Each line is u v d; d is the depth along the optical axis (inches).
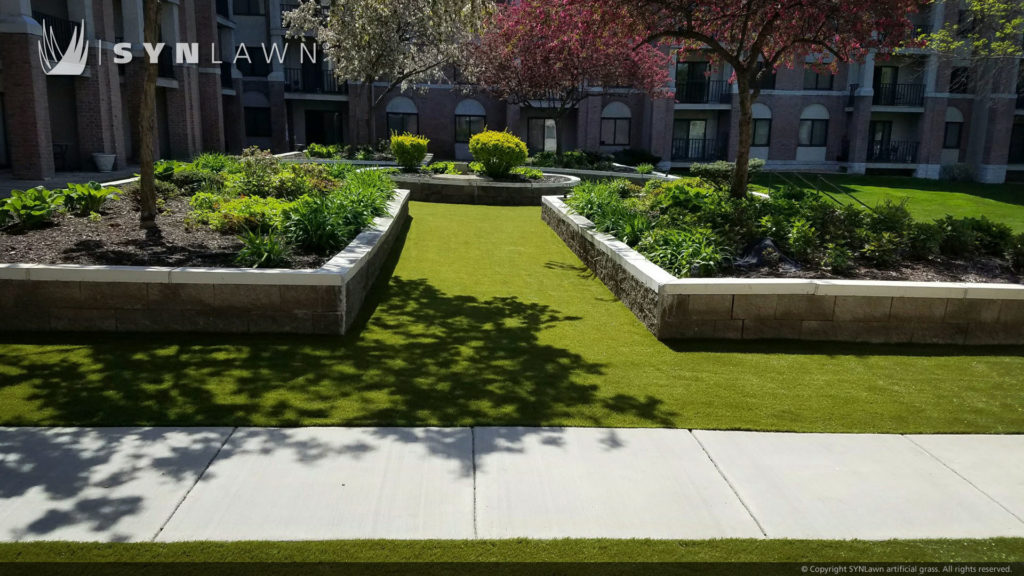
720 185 543.8
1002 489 158.7
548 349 248.7
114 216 373.1
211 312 252.5
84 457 158.1
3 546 124.3
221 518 135.6
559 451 169.2
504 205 684.1
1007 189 1186.6
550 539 132.3
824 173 1321.4
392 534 132.3
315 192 443.5
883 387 221.9
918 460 171.9
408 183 693.3
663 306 260.7
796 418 194.7
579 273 379.6
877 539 136.8
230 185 457.7
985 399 214.1
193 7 1106.1
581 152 1099.9
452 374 219.9
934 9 1139.3
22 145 754.2
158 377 208.7
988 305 271.6
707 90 1355.8
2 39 730.2
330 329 255.3
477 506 143.2
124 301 250.1
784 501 149.9
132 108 1016.2
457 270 376.8
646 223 358.9
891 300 267.9
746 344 261.7
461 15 430.6
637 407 198.4
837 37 442.0
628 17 414.3
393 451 166.1
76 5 844.6
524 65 1012.5
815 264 316.5
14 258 270.8
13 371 210.5
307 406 190.5
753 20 414.6
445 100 1369.3
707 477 159.2
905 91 1365.7
